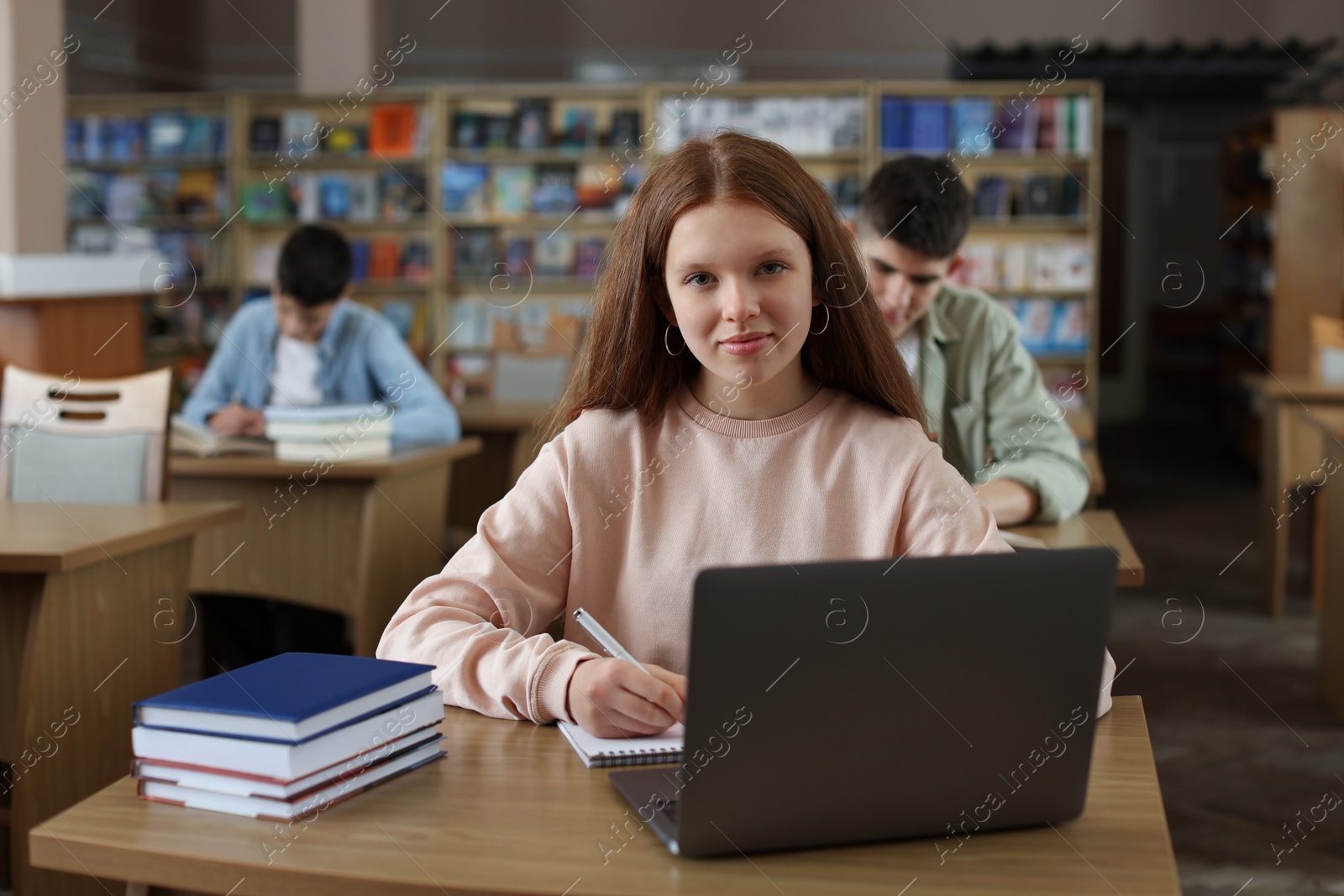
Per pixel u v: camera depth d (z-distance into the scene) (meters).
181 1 9.18
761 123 7.16
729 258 1.31
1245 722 3.51
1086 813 1.06
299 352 3.95
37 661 2.10
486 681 1.31
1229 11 9.40
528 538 1.47
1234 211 9.22
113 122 7.83
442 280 7.49
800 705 0.94
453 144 7.52
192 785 1.06
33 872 2.07
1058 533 2.34
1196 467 8.72
